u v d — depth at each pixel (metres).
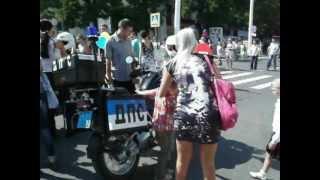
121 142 3.89
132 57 5.04
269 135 6.21
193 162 4.50
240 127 6.64
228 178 4.33
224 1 35.41
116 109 3.80
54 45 5.24
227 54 20.59
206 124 3.12
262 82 14.34
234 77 16.08
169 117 3.79
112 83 5.05
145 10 27.00
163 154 4.00
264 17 47.41
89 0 26.39
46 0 26.83
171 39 4.50
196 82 3.15
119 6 26.55
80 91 4.77
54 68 5.10
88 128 4.54
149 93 4.04
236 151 5.27
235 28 40.94
